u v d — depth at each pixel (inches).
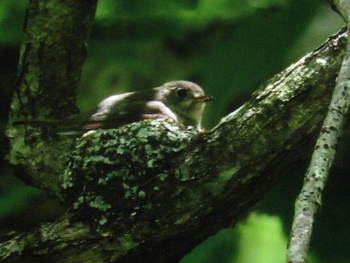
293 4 455.5
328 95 341.4
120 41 633.6
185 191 349.1
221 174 346.6
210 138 352.5
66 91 417.1
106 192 361.1
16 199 595.5
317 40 445.7
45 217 597.0
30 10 403.5
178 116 503.2
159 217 350.0
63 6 399.9
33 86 412.8
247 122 347.6
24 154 416.8
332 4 331.9
